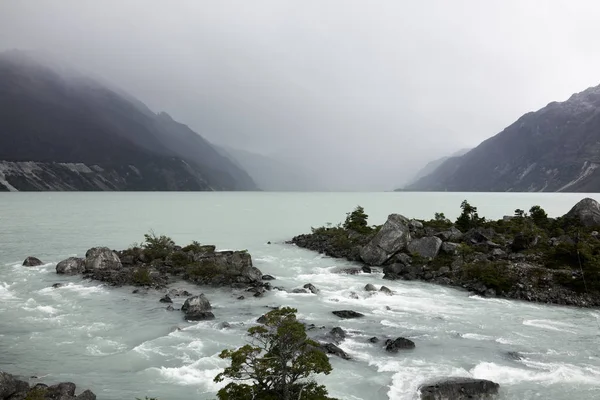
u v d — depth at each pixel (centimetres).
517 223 8325
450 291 5331
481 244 6762
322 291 5203
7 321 3869
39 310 4191
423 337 3634
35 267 6131
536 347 3475
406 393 2633
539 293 5009
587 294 4922
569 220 8050
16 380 2478
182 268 5984
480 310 4519
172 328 3744
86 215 15188
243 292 5062
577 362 3181
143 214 16112
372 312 4338
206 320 3966
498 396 2655
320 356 2189
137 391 2631
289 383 2172
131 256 6419
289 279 5891
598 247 5881
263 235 10506
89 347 3306
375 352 3275
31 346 3309
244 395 2053
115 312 4169
